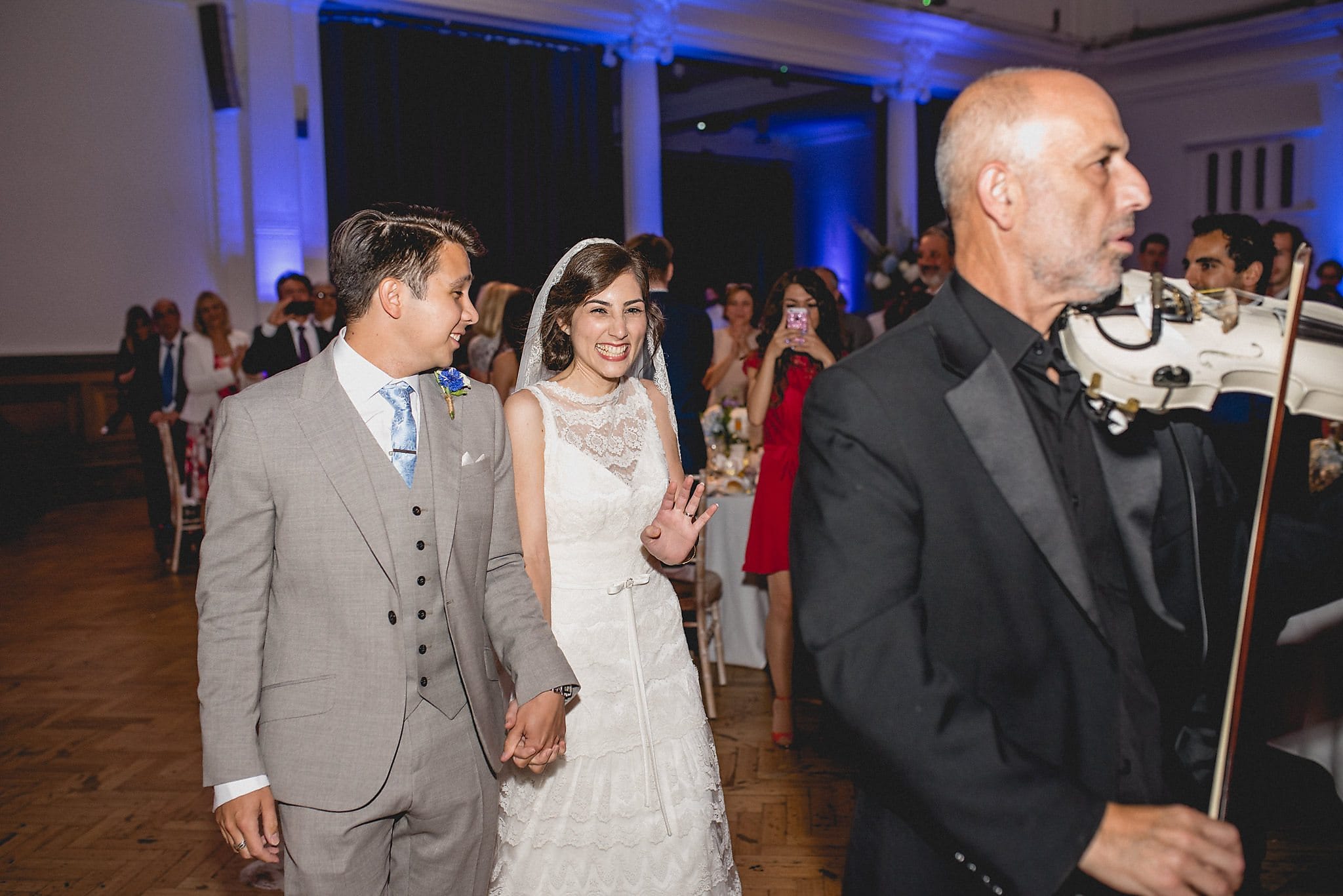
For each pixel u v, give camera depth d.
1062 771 1.06
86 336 8.84
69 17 8.49
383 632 1.69
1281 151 11.84
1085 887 1.15
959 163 1.21
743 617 4.55
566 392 2.24
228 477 1.67
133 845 3.11
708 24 10.06
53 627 5.48
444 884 1.79
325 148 8.85
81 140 8.61
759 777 3.51
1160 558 1.34
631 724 2.16
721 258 15.50
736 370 6.36
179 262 9.02
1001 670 1.17
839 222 15.20
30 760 3.77
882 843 1.23
